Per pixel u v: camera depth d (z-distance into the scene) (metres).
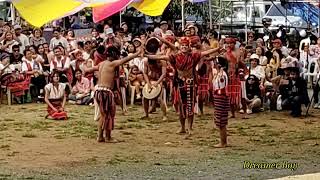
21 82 15.91
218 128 10.68
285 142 10.44
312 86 15.60
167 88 13.59
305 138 10.83
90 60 15.57
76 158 9.16
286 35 21.42
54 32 17.95
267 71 14.70
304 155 9.28
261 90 14.37
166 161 8.85
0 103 15.88
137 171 8.15
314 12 23.81
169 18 25.56
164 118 13.04
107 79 10.48
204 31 21.45
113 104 10.52
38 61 16.38
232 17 25.44
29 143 10.42
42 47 16.83
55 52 16.20
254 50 16.39
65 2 13.04
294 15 24.56
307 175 7.67
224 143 10.00
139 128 12.02
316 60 15.75
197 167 8.38
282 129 11.89
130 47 15.51
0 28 17.97
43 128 12.04
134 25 24.09
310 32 21.36
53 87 13.30
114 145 10.25
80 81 15.88
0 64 15.86
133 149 9.88
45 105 15.62
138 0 15.38
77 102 15.80
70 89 16.06
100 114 10.47
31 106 15.46
